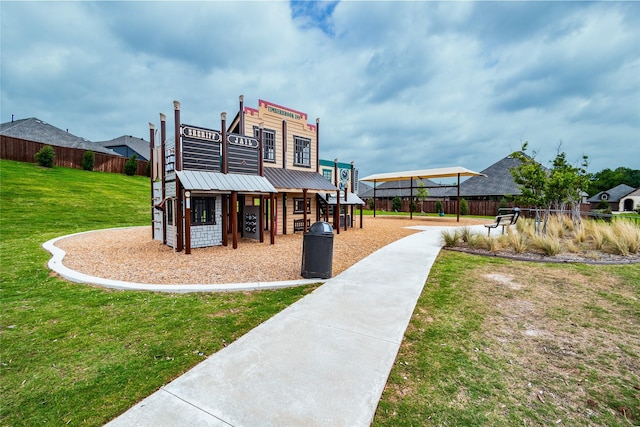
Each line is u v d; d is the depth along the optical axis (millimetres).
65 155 28938
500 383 2635
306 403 2262
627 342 3391
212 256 8141
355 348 3131
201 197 9805
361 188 54875
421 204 32406
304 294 5000
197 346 3240
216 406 2227
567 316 4109
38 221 13586
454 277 6043
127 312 4172
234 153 10469
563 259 7434
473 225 18344
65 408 2268
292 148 14883
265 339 3330
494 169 34594
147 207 19938
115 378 2654
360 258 8000
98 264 6934
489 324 3863
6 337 3416
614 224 10070
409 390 2527
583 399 2430
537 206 11992
